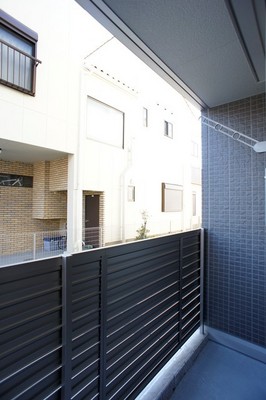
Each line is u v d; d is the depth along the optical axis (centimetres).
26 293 98
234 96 220
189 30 139
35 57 471
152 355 167
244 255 221
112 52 634
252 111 219
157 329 173
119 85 662
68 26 537
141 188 745
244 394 169
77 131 557
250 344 213
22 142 458
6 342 91
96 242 611
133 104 720
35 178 643
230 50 156
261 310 209
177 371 182
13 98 444
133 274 154
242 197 223
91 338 125
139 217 733
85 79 575
